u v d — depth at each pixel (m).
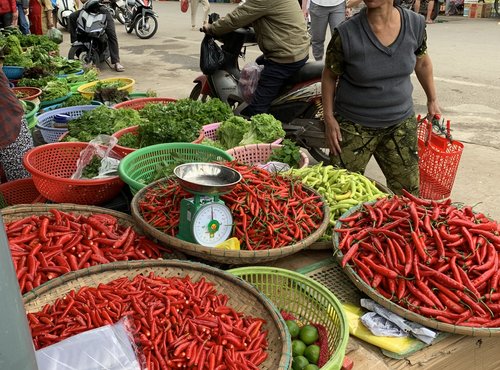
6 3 9.14
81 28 9.72
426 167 4.15
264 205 2.69
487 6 18.23
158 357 1.82
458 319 2.17
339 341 1.99
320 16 8.28
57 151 3.69
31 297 2.09
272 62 5.00
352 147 3.56
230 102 5.92
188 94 8.16
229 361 1.83
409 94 3.48
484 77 9.17
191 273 2.31
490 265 2.37
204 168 2.54
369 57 3.22
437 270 2.34
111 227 2.78
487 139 6.17
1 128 3.01
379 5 3.05
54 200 3.24
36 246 2.50
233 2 24.66
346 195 3.20
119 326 1.87
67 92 5.87
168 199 2.79
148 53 11.97
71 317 1.99
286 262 2.75
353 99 3.43
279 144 4.21
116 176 3.28
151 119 4.20
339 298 2.46
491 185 4.96
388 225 2.60
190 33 15.34
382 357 2.15
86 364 1.70
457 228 2.51
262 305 2.09
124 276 2.28
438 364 2.19
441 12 19.72
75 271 2.22
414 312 2.21
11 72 6.84
